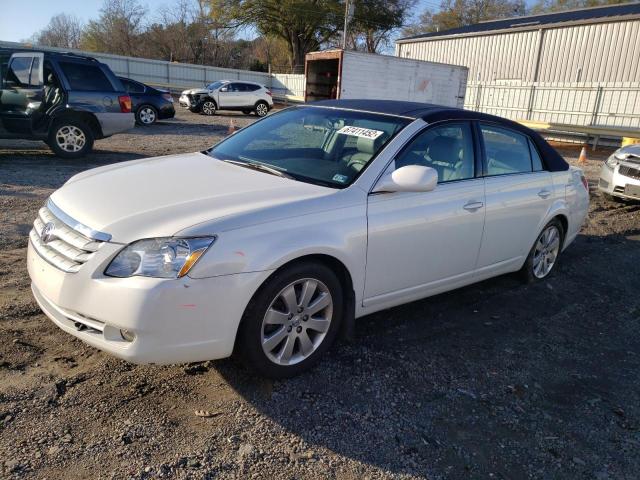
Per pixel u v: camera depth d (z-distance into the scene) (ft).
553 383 11.62
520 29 85.15
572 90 73.36
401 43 108.58
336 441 9.11
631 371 12.44
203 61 182.50
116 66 113.50
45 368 10.30
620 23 73.05
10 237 17.56
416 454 9.01
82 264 9.06
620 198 30.19
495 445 9.45
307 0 151.33
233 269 9.18
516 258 15.88
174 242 8.86
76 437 8.56
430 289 13.25
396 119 12.92
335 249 10.52
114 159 34.37
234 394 10.07
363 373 11.23
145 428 8.93
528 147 16.05
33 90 30.89
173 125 60.59
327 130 13.32
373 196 11.38
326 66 61.93
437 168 12.92
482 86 84.64
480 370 11.85
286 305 10.21
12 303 12.76
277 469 8.36
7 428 8.59
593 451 9.52
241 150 13.69
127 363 10.71
